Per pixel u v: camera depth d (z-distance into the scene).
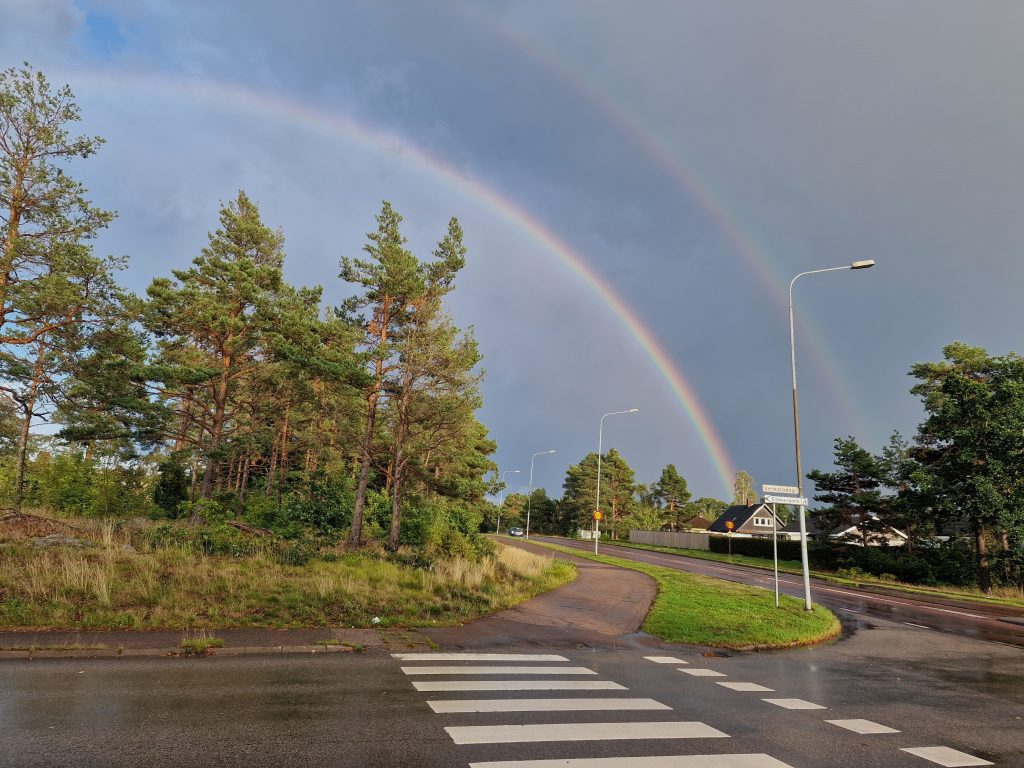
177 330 27.25
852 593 30.39
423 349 24.73
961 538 41.59
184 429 31.05
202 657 8.98
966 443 36.09
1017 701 9.38
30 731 5.47
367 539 26.11
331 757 5.17
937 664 12.75
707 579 27.45
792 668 11.27
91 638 9.40
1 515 17.31
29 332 19.67
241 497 34.84
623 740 6.12
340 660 9.35
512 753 5.53
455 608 14.51
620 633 13.76
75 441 25.36
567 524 104.50
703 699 8.23
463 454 31.66
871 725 7.35
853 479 47.28
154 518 26.89
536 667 9.77
